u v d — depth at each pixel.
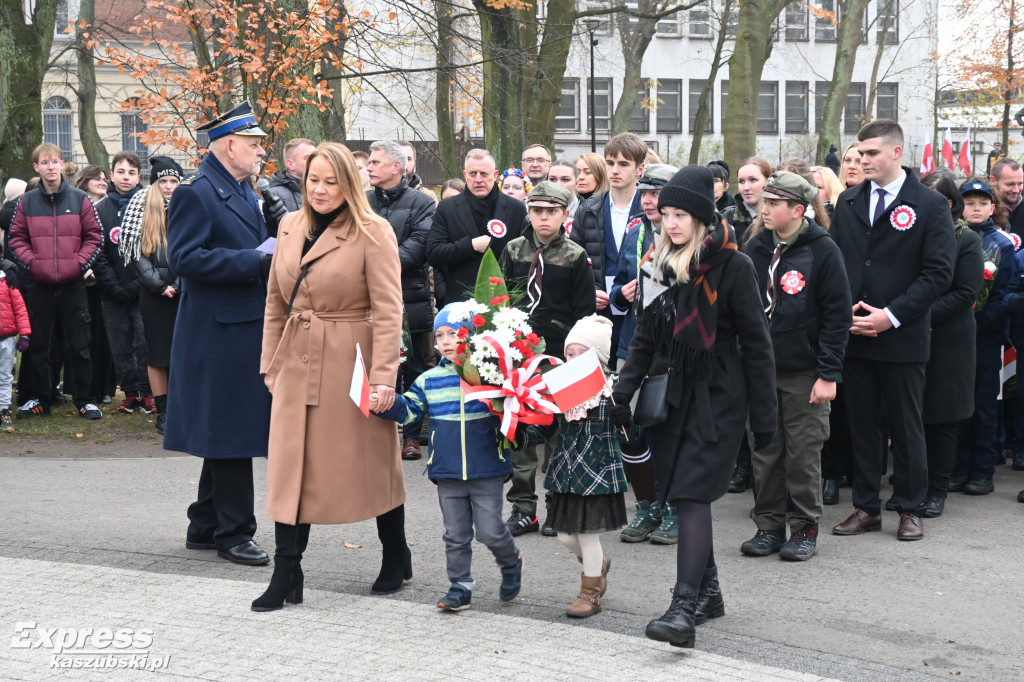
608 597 5.02
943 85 36.97
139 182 9.62
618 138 6.99
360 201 4.75
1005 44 34.62
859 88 46.06
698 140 31.45
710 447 4.28
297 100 11.38
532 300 6.08
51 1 15.64
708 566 4.66
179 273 5.30
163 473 7.56
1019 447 8.01
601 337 4.86
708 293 4.27
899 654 4.35
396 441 4.94
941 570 5.50
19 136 15.32
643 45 31.55
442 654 4.15
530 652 4.18
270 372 4.84
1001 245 7.25
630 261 6.66
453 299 7.33
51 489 7.01
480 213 7.32
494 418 4.67
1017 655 4.36
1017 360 7.87
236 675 3.93
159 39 14.00
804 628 4.64
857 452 6.25
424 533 6.06
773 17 21.86
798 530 5.79
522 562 5.54
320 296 4.73
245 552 5.38
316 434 4.70
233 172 5.55
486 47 17.67
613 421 4.41
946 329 6.57
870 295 6.21
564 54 21.23
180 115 11.83
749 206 7.16
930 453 6.73
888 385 6.16
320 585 5.08
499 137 19.48
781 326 5.67
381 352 4.66
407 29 18.33
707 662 4.11
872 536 6.18
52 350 9.71
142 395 9.64
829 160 9.31
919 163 45.19
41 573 5.11
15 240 9.13
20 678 3.88
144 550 5.60
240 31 11.19
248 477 5.45
